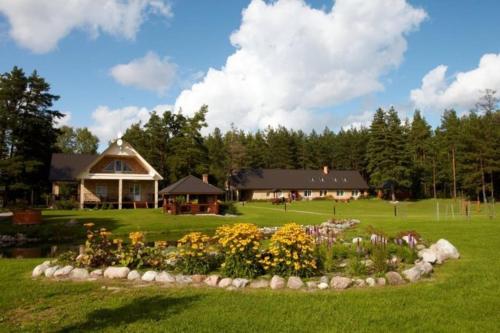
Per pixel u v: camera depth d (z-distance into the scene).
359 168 94.44
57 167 50.62
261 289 8.73
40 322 6.76
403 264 10.86
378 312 7.07
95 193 45.44
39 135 48.50
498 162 54.94
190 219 31.62
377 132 70.38
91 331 6.32
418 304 7.51
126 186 46.72
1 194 50.12
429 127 84.31
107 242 11.43
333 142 102.81
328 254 10.34
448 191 78.56
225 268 9.58
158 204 48.16
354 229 22.03
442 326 6.41
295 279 8.88
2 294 8.42
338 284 8.80
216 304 7.58
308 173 80.56
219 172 68.56
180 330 6.34
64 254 11.61
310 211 44.72
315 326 6.45
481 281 9.17
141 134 65.75
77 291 8.62
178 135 61.38
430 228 20.00
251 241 9.54
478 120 57.50
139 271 10.20
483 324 6.50
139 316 6.99
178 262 10.38
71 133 99.62
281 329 6.35
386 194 77.81
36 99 47.34
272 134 108.38
